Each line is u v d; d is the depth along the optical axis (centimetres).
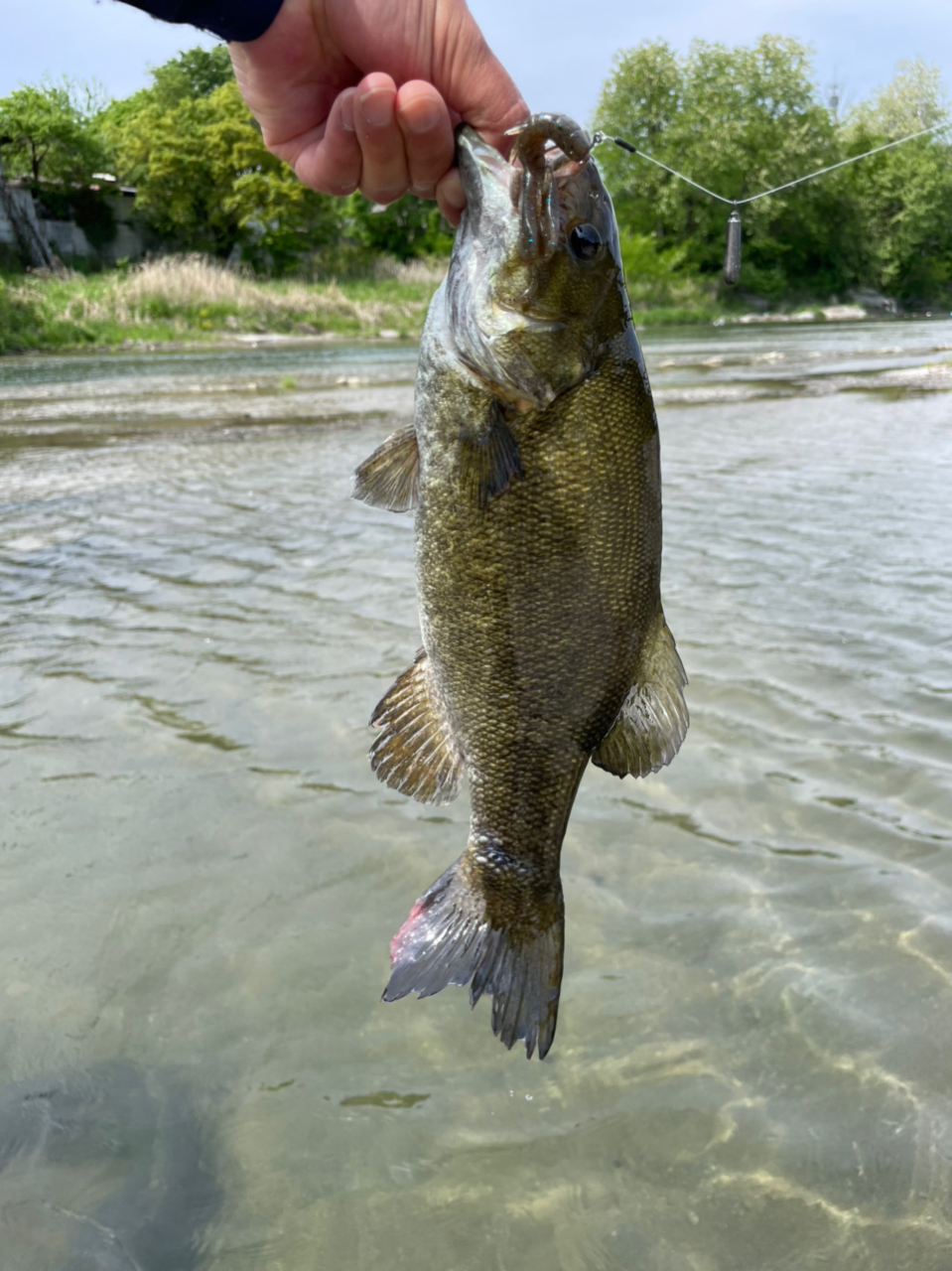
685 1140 48
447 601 40
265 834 71
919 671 93
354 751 82
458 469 39
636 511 39
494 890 43
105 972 59
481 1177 46
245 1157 47
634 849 70
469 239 39
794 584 117
